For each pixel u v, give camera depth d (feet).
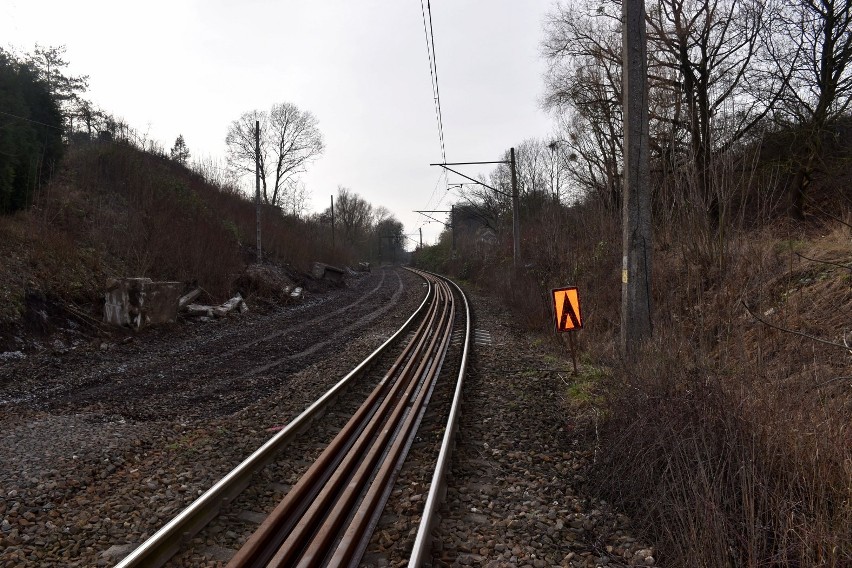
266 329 54.70
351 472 17.57
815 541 10.68
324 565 12.26
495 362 36.76
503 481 17.22
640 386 18.39
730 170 30.73
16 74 61.67
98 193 72.08
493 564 12.37
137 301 47.14
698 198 32.32
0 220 49.55
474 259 144.25
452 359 38.27
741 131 54.65
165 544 12.49
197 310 56.95
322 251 144.77
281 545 12.84
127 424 22.86
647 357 21.20
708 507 11.74
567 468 18.31
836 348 18.47
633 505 15.20
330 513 14.08
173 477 17.10
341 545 12.35
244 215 109.19
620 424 18.03
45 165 64.80
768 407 14.37
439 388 29.53
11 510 14.74
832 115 56.44
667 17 62.95
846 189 49.03
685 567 11.46
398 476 17.49
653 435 15.66
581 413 23.58
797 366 17.79
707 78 61.16
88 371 34.68
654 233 40.01
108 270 55.26
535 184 142.10
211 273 66.64
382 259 433.89
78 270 50.80
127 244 61.36
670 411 15.75
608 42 73.97
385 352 40.91
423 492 15.85
